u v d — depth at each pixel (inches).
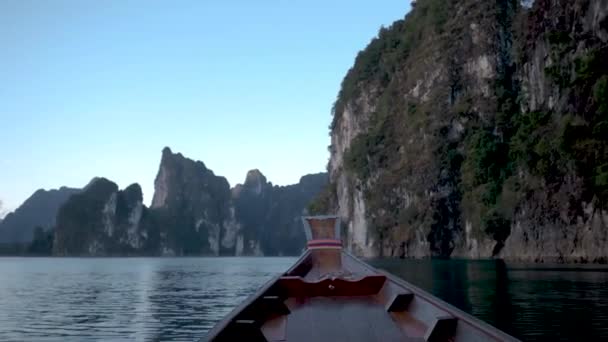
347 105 6200.8
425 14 5177.2
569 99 2768.2
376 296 350.6
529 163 3034.0
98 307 1203.9
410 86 4854.8
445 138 4062.5
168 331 832.9
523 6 3875.5
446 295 1026.1
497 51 3966.5
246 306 262.2
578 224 2652.6
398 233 4271.7
